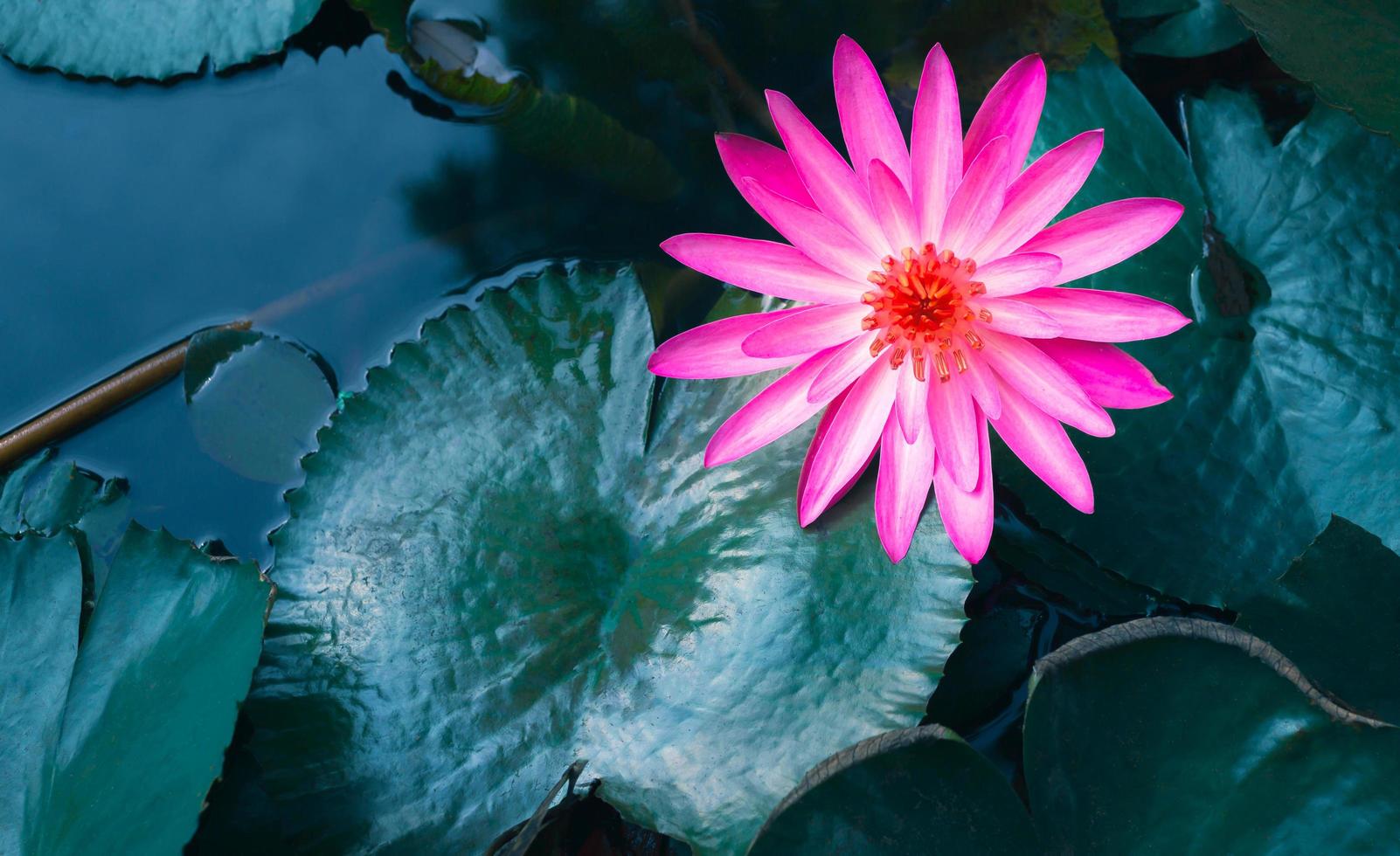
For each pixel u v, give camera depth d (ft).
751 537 3.60
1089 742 3.45
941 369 3.51
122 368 3.84
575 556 3.63
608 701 3.57
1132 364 3.48
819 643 3.55
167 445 3.81
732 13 3.92
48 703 3.56
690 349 3.54
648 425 3.67
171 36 3.91
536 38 3.88
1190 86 3.84
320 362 3.83
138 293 3.88
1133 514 3.61
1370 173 3.65
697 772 3.53
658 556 3.62
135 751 3.49
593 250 3.87
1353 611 3.52
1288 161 3.69
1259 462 3.62
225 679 3.49
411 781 3.54
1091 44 3.82
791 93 3.92
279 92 3.94
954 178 3.48
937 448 3.50
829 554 3.58
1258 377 3.65
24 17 3.92
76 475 3.77
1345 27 3.64
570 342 3.70
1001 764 3.56
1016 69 3.45
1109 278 3.67
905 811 3.44
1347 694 3.50
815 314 3.50
